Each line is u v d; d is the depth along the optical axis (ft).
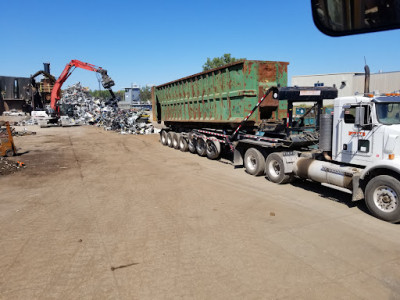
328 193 25.23
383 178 18.81
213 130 41.68
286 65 34.63
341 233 17.22
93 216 20.48
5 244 16.35
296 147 29.09
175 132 55.21
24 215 20.88
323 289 11.89
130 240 16.62
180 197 24.49
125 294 11.75
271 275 12.94
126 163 40.50
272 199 23.67
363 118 20.12
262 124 32.63
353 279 12.59
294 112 33.91
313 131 29.68
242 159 34.71
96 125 127.24
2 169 35.06
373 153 20.27
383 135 19.61
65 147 58.39
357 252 14.94
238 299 11.33
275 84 33.96
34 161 42.91
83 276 13.08
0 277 13.10
